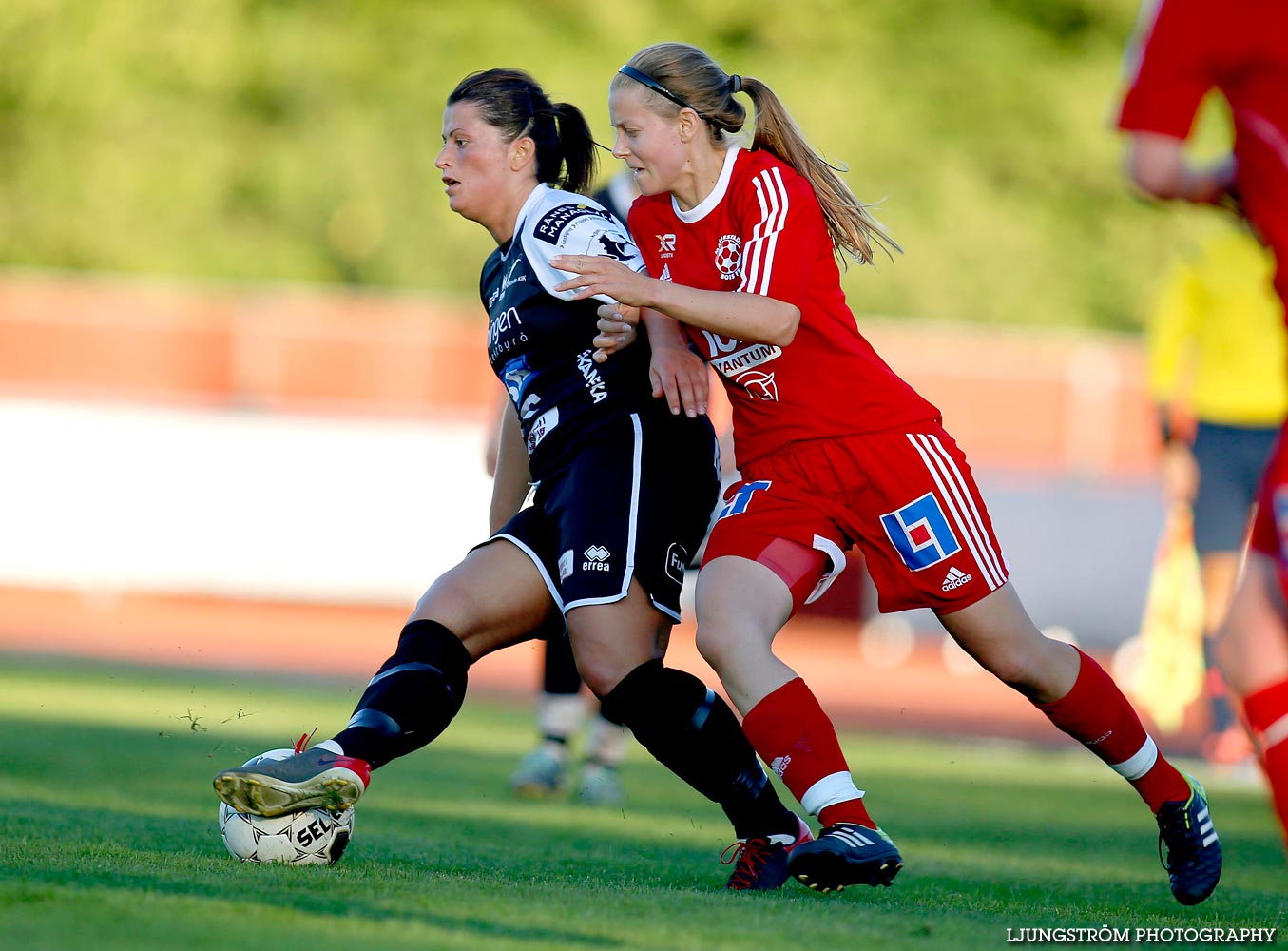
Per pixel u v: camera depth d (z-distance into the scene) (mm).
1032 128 81000
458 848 13930
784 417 12547
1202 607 28828
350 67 77875
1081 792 24500
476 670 45062
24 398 56188
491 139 13375
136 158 75750
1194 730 37000
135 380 59312
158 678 35281
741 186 12430
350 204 76625
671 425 13164
